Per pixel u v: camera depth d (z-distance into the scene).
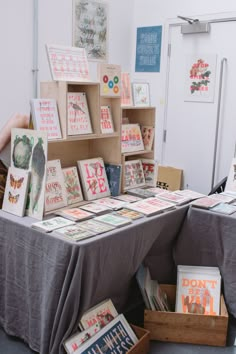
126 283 2.44
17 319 2.26
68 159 2.75
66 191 2.50
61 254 1.95
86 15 3.66
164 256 2.76
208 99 3.73
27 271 2.14
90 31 3.73
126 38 4.16
